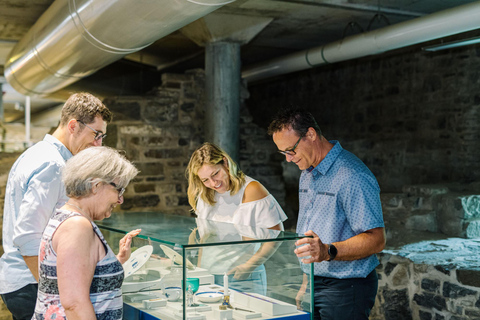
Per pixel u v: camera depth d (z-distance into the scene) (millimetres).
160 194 6988
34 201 1972
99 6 3248
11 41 7004
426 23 4574
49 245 1562
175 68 9492
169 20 2961
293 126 2223
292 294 1900
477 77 6445
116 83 9078
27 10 5633
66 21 3857
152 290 1896
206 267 1786
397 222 5453
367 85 8102
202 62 8969
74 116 2143
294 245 1888
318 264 2271
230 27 5883
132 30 3307
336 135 8773
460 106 6668
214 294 1803
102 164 1587
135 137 6887
